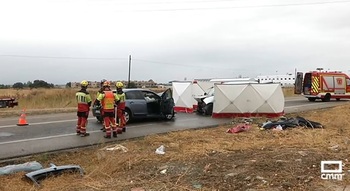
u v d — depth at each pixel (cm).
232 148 892
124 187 590
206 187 571
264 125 1264
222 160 744
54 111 2030
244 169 658
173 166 718
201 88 2269
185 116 1828
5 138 1122
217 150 870
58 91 3136
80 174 708
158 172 684
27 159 849
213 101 1798
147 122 1569
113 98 1162
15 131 1269
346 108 1998
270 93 1717
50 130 1295
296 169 644
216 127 1402
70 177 682
